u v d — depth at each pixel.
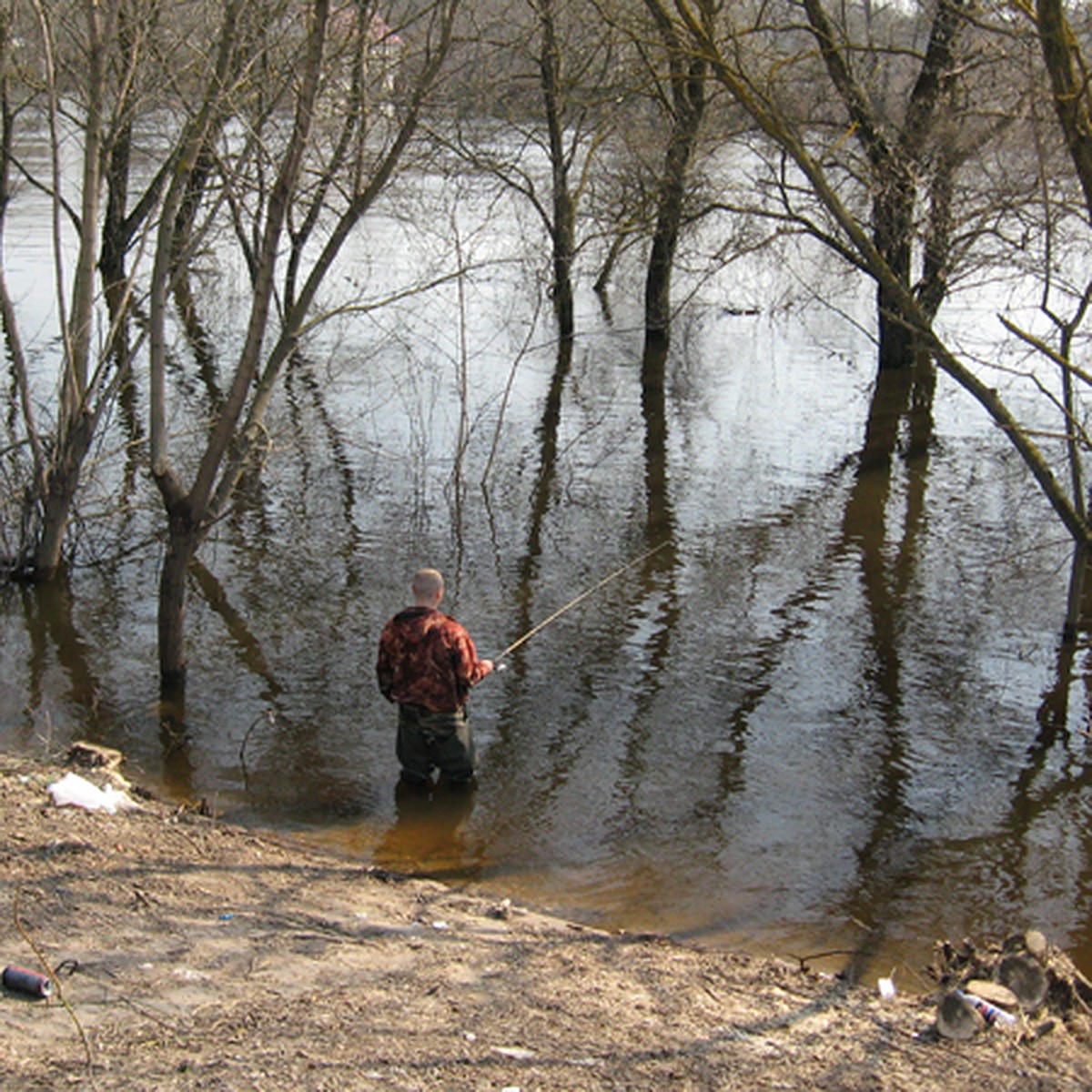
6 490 10.40
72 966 4.45
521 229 23.39
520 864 6.20
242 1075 3.77
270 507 12.26
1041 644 9.33
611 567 10.85
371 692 8.32
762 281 25.47
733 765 7.37
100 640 9.02
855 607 10.02
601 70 17.94
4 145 10.19
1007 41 10.09
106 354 10.00
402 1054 4.02
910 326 9.08
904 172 12.80
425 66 8.84
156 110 11.96
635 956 5.15
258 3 8.33
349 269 23.75
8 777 6.58
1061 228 11.86
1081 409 15.94
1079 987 4.73
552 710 8.07
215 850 5.94
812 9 12.08
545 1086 3.88
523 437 15.11
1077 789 7.18
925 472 13.88
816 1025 4.53
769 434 15.42
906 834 6.61
